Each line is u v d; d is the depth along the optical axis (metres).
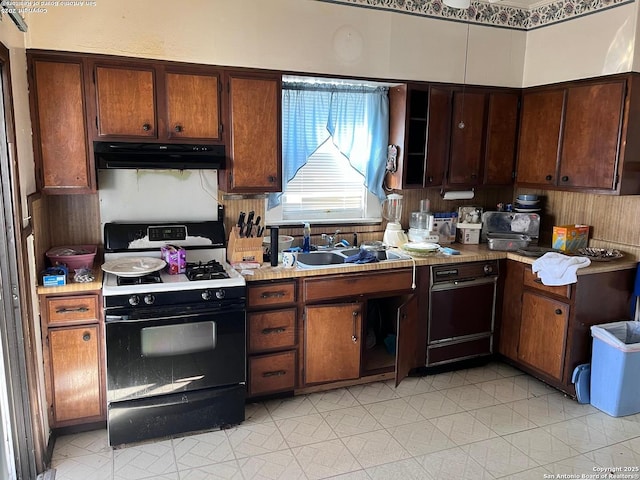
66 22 2.67
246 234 3.16
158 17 2.83
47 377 2.66
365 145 3.75
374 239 3.94
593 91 3.32
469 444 2.77
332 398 3.26
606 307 3.31
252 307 3.01
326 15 3.23
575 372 3.23
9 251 2.26
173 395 2.77
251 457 2.63
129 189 3.12
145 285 2.64
